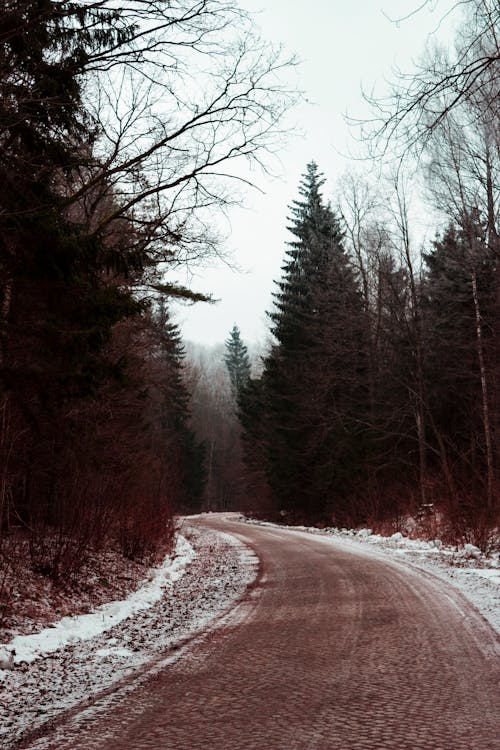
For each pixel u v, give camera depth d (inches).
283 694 232.8
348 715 205.2
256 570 669.3
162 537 849.5
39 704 237.8
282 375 1592.0
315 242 1526.8
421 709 209.2
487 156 685.9
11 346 367.9
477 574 571.5
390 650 295.4
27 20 327.3
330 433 1424.7
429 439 1273.4
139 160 458.6
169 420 2234.3
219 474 3427.7
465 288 965.8
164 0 362.3
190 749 180.1
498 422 951.0
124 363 435.2
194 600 502.3
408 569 610.2
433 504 1027.3
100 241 418.6
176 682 257.4
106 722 209.6
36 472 564.7
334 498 1425.9
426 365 1149.7
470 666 261.9
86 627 388.2
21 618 386.0
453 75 224.8
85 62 385.7
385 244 1202.0
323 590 499.2
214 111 453.1
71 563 511.5
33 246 360.2
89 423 621.6
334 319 1300.4
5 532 516.4
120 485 735.7
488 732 185.5
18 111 326.0
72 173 462.0
